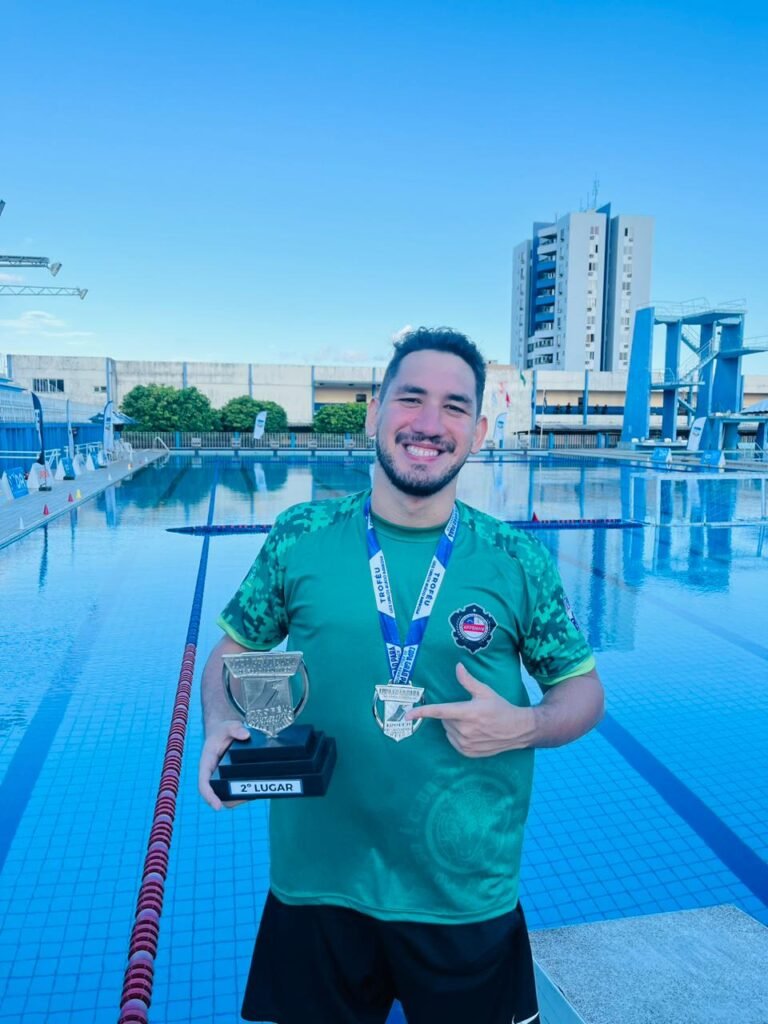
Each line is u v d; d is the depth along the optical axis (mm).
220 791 940
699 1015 1660
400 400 1024
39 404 16875
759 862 2980
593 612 6645
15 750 3889
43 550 9133
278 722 972
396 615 1056
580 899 2738
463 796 1046
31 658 5266
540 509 13359
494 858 1068
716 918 2072
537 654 1130
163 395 33062
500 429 30516
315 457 29266
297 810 1097
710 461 19828
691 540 10219
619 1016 1659
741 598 7133
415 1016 1083
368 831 1055
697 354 25922
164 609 6527
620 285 60812
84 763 3756
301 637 1088
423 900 1051
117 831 3162
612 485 17828
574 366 61156
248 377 36719
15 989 2270
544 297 65188
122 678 4906
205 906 2670
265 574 1153
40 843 3070
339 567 1076
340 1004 1092
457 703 959
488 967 1062
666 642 5777
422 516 1075
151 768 3707
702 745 4031
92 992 2262
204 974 2348
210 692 1131
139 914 1329
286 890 1102
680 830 3215
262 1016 1127
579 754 3922
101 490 15422
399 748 1037
